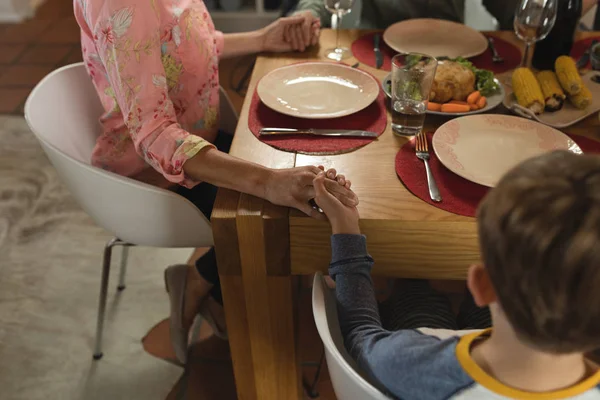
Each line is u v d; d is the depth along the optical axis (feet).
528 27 3.98
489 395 1.94
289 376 3.93
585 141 3.55
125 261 5.70
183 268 4.93
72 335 5.40
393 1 6.01
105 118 4.08
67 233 6.59
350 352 2.73
